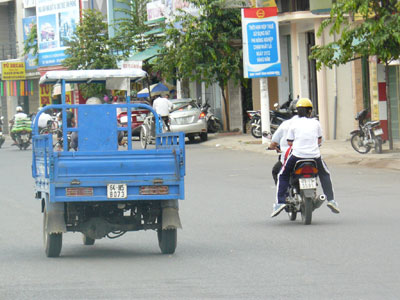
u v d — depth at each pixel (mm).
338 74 41375
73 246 15586
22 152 47625
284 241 15172
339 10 30047
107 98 45938
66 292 11156
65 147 15141
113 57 67438
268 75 39375
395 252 13602
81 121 15148
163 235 14062
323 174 17500
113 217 14328
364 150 32656
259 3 39594
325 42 42594
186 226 17641
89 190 13461
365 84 40375
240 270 12484
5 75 84438
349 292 10695
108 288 11344
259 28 39031
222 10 48562
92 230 13969
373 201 20641
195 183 26516
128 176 13523
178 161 13641
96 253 14625
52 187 13336
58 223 13789
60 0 80812
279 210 17375
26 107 88312
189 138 48281
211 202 21656
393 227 16391
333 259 13141
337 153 33312
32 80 86500
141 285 11508
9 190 26453
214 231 16812
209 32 48812
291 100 46031
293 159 17109
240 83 53406
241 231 16656
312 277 11750
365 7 29172
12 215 20391
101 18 69312
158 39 62844
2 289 11477
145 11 66750
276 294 10680
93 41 68500
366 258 13117
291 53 47125
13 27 88812
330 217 18203
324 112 41906
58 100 83375
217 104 56906
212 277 11984
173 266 13000
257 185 25203
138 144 47562
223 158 35781
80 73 15914
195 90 60781
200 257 13789
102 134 15203
